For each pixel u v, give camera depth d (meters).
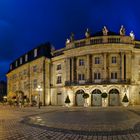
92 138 8.83
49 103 49.38
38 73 51.41
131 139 8.55
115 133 9.88
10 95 62.31
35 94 52.12
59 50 49.75
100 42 41.66
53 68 50.31
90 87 41.56
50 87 50.06
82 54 43.44
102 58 41.97
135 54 41.94
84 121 14.92
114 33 45.19
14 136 9.40
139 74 41.47
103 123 13.53
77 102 43.38
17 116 20.22
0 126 12.78
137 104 40.34
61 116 19.59
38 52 53.44
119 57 41.50
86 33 43.50
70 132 10.33
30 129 11.46
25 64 57.34
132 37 41.97
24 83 58.69
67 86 44.12
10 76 71.56
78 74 44.44
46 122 14.69
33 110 30.42
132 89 40.47
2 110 31.16
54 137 9.15
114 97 40.38
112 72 41.50
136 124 12.95
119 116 18.80
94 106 39.75
